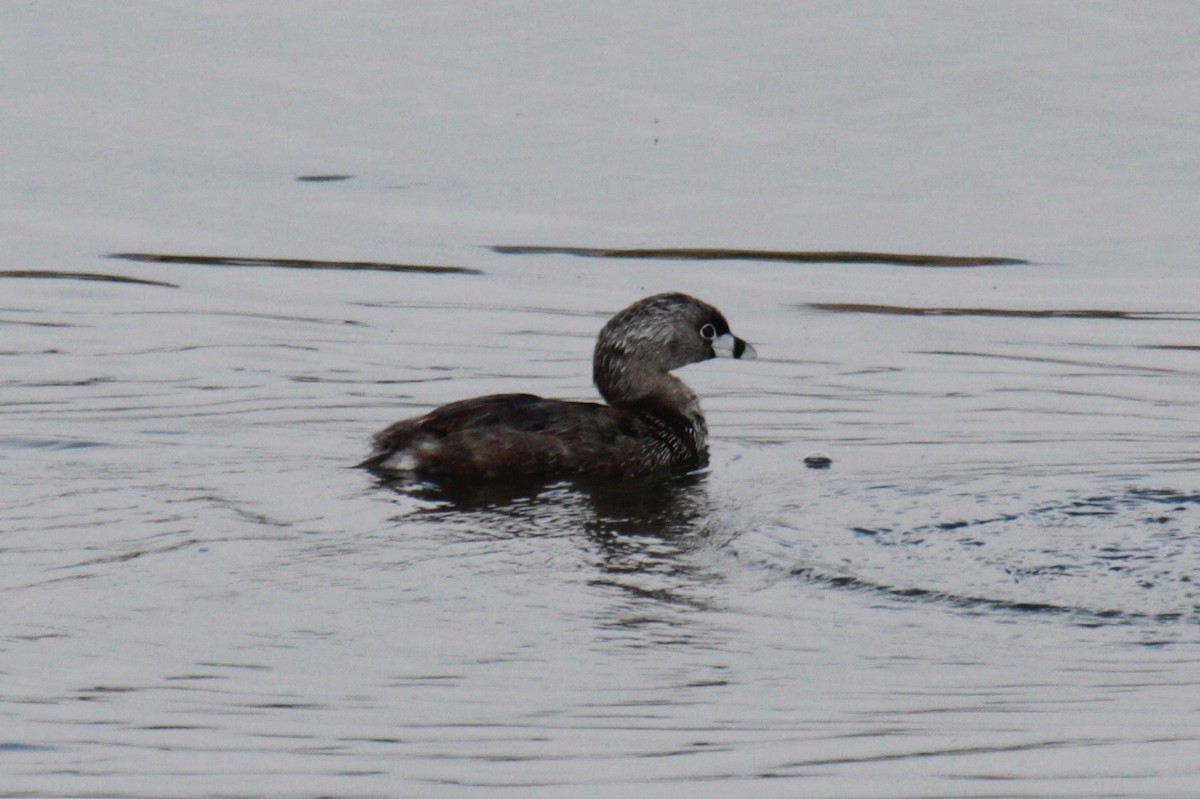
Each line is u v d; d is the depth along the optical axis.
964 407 14.80
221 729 7.36
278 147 25.67
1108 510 11.09
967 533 10.66
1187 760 6.77
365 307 18.44
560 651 8.57
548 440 12.51
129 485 11.91
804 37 30.89
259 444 13.27
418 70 29.56
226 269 19.94
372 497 11.75
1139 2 32.28
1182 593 9.40
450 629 8.95
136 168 24.52
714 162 24.72
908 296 19.11
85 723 7.43
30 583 9.68
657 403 13.49
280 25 32.50
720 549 10.44
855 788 6.51
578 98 27.86
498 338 17.31
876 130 26.08
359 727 7.36
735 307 18.66
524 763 6.88
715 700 7.75
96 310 18.05
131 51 30.73
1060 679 8.02
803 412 14.71
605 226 21.97
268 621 9.05
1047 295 19.12
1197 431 13.88
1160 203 22.64
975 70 28.81
